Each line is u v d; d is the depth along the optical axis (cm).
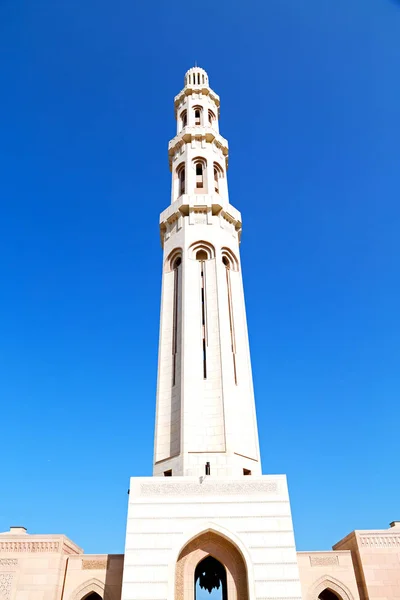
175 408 3728
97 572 3281
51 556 3262
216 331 4031
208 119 5794
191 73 6288
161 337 4209
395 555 3344
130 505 3012
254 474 3578
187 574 2880
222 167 5391
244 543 2883
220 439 3519
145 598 2683
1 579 3178
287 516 2981
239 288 4569
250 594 2717
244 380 4038
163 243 4919
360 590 3288
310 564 3331
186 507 3009
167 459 3528
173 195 5166
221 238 4616
